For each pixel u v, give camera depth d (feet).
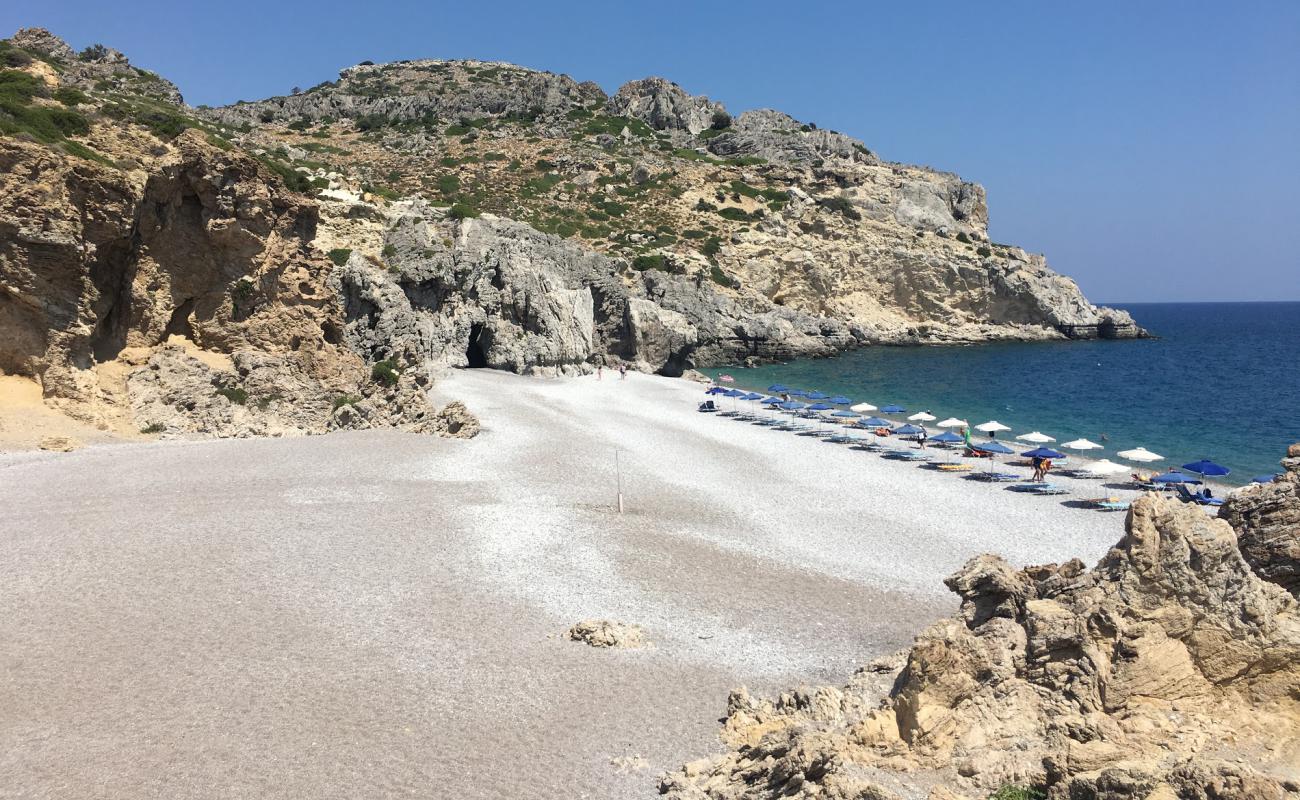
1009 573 42.60
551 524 100.37
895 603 78.48
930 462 151.02
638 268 314.96
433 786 46.96
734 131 535.60
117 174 124.26
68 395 122.72
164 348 137.49
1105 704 36.99
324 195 218.79
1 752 48.80
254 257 145.59
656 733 53.21
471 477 122.11
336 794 45.98
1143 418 204.13
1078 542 101.86
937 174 507.71
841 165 487.61
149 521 90.99
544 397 204.23
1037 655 39.14
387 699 57.06
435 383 201.46
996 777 36.04
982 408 222.48
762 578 84.69
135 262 134.21
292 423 143.23
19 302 119.34
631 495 117.80
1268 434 180.14
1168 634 37.58
